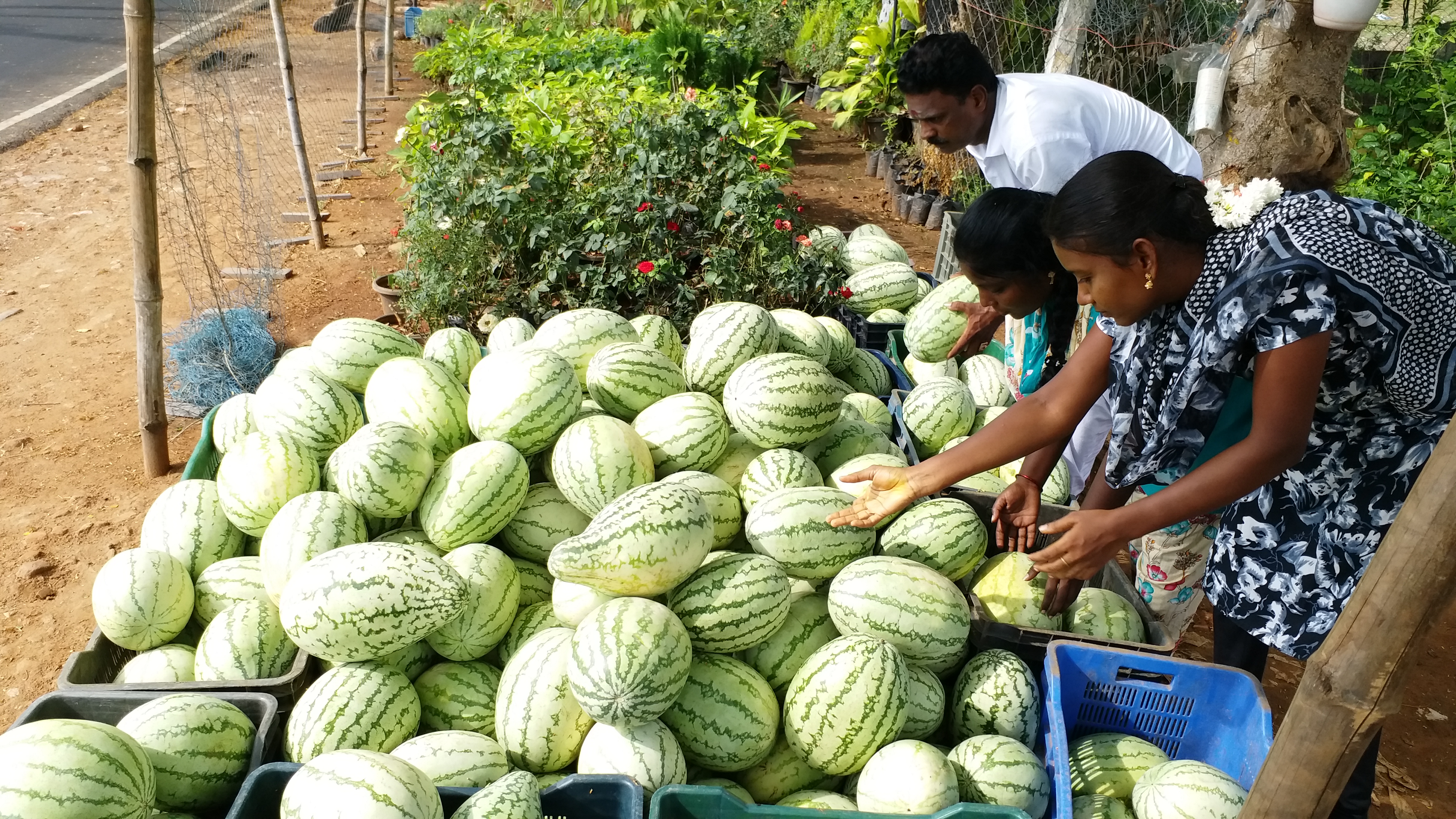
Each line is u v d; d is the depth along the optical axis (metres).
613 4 14.34
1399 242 2.00
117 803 2.06
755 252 5.45
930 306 4.77
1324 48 3.60
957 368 4.79
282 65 7.43
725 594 2.62
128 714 2.43
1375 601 1.37
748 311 3.81
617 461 3.04
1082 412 2.64
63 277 7.23
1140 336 2.38
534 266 5.45
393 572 2.50
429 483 3.09
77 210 8.53
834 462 3.54
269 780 2.24
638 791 2.24
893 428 4.07
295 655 2.76
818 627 2.81
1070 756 2.68
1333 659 1.43
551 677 2.52
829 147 12.03
